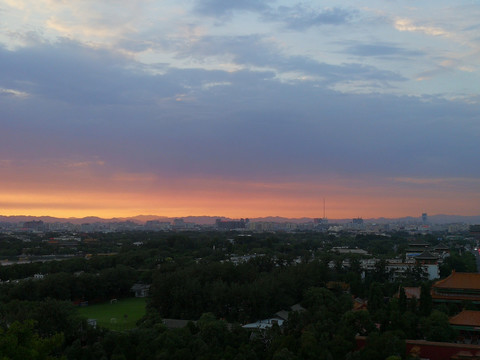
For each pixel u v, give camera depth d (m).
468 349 136.00
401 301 172.50
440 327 150.38
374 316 160.88
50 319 150.12
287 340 136.88
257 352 141.88
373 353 130.50
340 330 143.88
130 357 140.62
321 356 131.75
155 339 146.12
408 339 148.12
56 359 111.69
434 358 138.00
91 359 138.75
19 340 104.06
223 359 134.25
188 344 144.25
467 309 176.75
